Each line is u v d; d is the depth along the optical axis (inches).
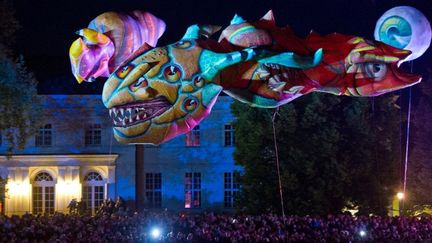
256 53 453.4
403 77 503.8
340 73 494.6
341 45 499.8
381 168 1646.2
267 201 1628.9
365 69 496.1
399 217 1418.6
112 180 1985.7
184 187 2031.3
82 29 465.7
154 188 2023.9
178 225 1359.5
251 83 475.5
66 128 1994.3
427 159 1731.1
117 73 458.9
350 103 1643.7
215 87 457.7
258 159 1640.0
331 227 1346.0
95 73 481.1
